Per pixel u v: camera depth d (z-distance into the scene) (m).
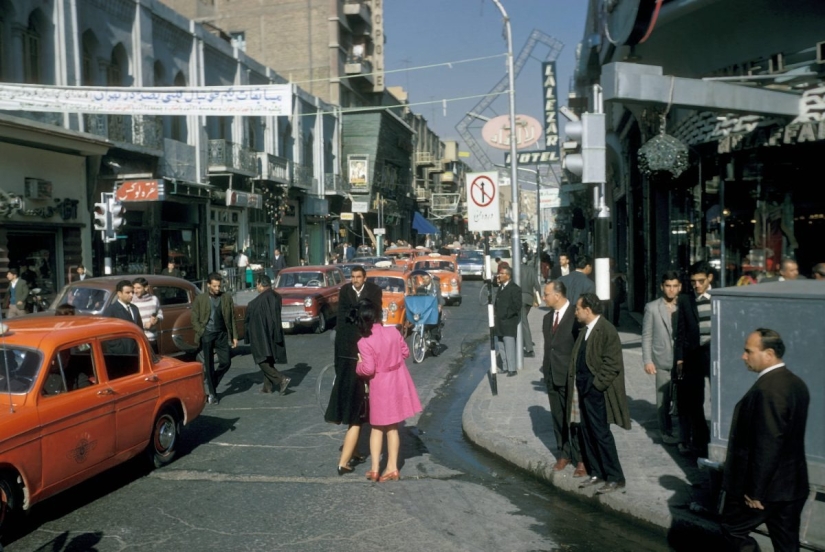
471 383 12.26
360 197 51.12
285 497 6.47
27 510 5.64
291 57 48.69
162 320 12.82
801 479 4.11
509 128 13.02
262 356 10.99
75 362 6.37
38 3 20.09
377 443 7.03
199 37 29.53
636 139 19.69
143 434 7.05
